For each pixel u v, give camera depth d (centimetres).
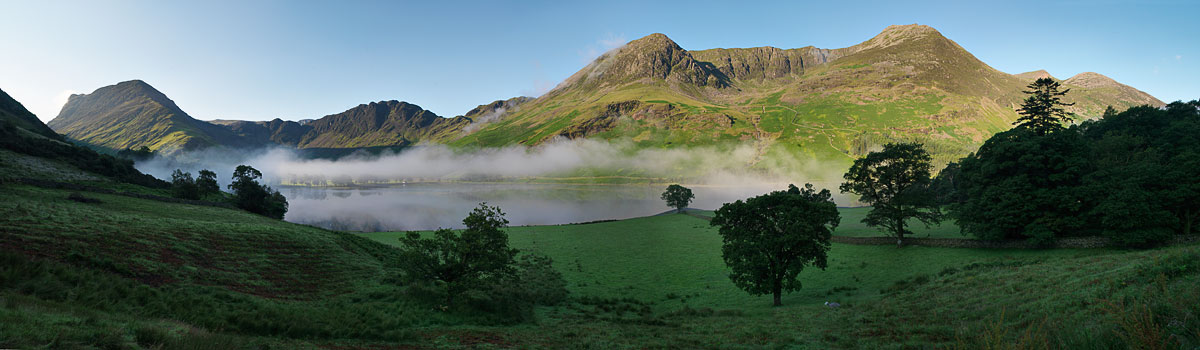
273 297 2864
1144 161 5338
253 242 4075
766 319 3148
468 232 3525
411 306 3117
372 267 4244
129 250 3045
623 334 2750
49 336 1193
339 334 2216
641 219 14025
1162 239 4081
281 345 1772
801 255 4097
